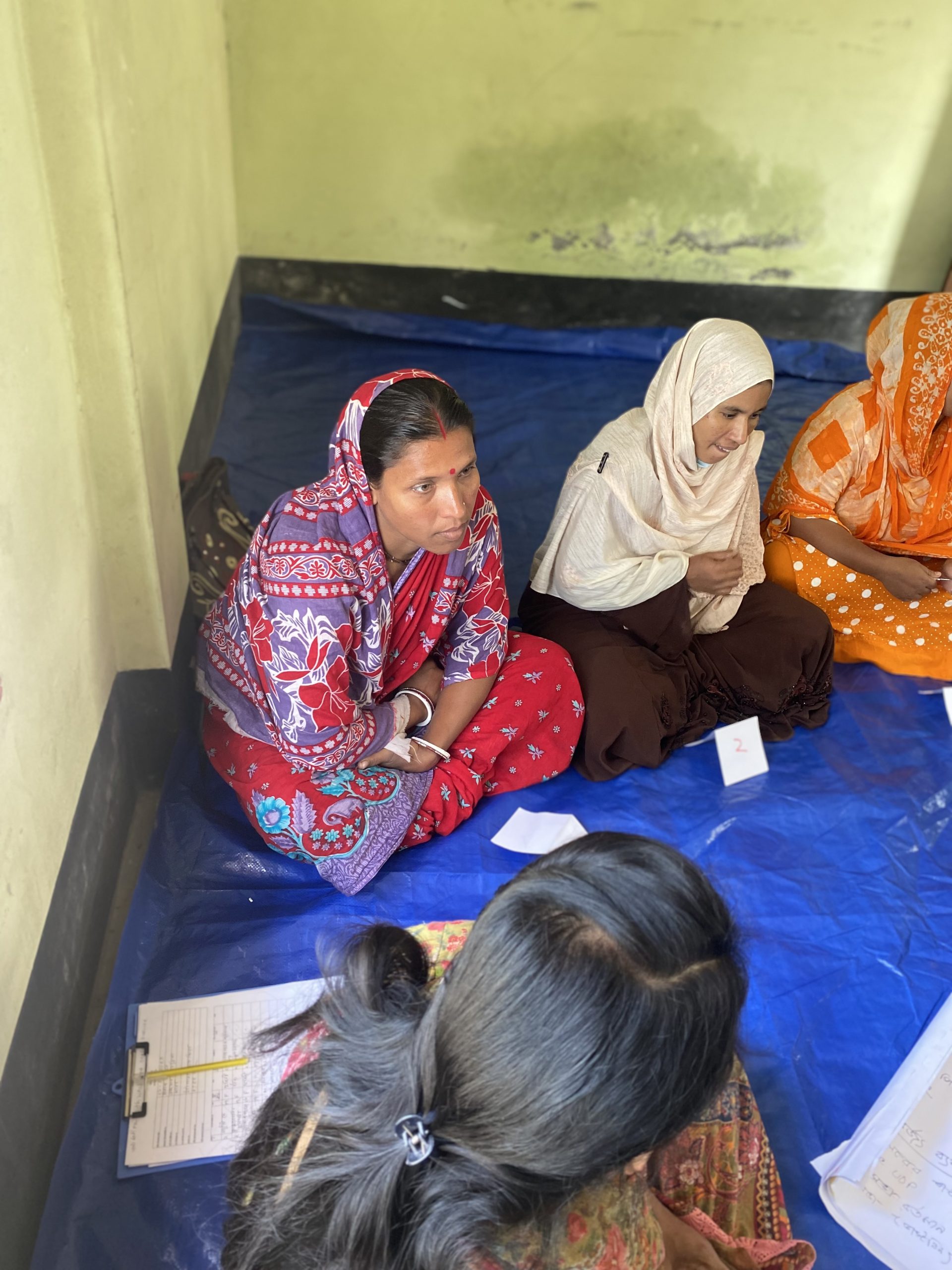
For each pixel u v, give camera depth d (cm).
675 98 402
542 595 243
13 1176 139
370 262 434
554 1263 88
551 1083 78
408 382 165
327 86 394
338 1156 89
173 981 175
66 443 175
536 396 397
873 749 238
